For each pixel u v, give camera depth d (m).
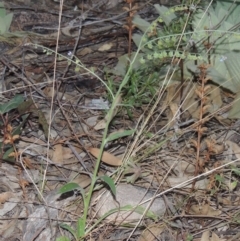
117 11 5.13
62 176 3.42
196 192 3.31
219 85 3.87
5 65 4.16
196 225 3.19
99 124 3.78
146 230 3.10
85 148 3.50
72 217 3.14
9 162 3.42
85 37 4.68
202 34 3.64
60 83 4.06
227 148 3.64
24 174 3.38
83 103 4.01
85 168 3.40
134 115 3.85
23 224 3.13
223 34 3.97
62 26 4.86
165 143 3.60
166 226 3.13
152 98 3.58
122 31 4.70
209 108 3.86
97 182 3.29
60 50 4.48
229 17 4.23
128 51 4.24
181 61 3.69
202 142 3.68
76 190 3.24
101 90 4.11
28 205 3.20
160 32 4.19
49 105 3.94
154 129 3.73
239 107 3.83
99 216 3.12
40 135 3.68
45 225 3.08
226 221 3.20
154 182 3.36
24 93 3.98
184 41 3.94
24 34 4.57
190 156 3.55
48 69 4.25
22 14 4.93
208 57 3.99
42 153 3.55
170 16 4.17
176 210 3.21
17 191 3.31
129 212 3.10
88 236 3.02
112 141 3.66
